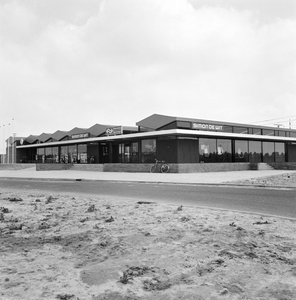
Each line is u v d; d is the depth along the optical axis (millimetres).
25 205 9258
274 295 3209
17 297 3143
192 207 8594
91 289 3342
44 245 4980
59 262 4191
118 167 30859
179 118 28156
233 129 32406
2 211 8117
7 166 46656
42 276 3695
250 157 34031
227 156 31797
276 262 4102
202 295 3201
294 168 33188
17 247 4879
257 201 10047
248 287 3389
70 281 3551
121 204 9203
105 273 3785
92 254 4523
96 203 9508
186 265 4020
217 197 11172
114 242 5062
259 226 6145
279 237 5309
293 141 37875
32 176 25750
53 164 38562
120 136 31141
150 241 5105
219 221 6625
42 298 3123
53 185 17719
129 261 4199
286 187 14164
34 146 46562
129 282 3516
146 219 6879
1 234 5695
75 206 8961
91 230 5906
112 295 3205
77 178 21766
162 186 15906
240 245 4836
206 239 5160
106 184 17844
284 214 7777
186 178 20000
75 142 37875
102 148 37375
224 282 3504
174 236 5375
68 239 5324
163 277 3656
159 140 29297
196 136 28938
